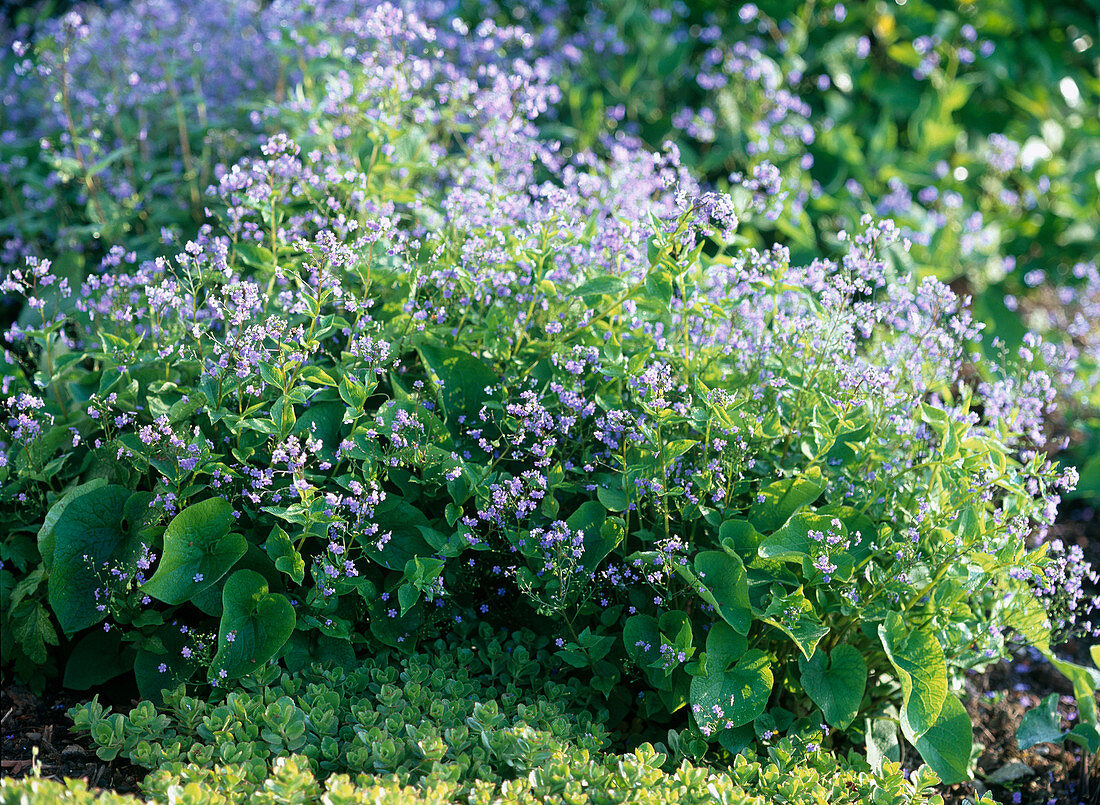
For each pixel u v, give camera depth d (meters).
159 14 6.86
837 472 4.33
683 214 3.95
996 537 3.91
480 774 3.35
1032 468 3.93
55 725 3.95
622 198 5.02
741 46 7.16
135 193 6.00
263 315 4.34
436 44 6.57
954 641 4.08
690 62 8.23
